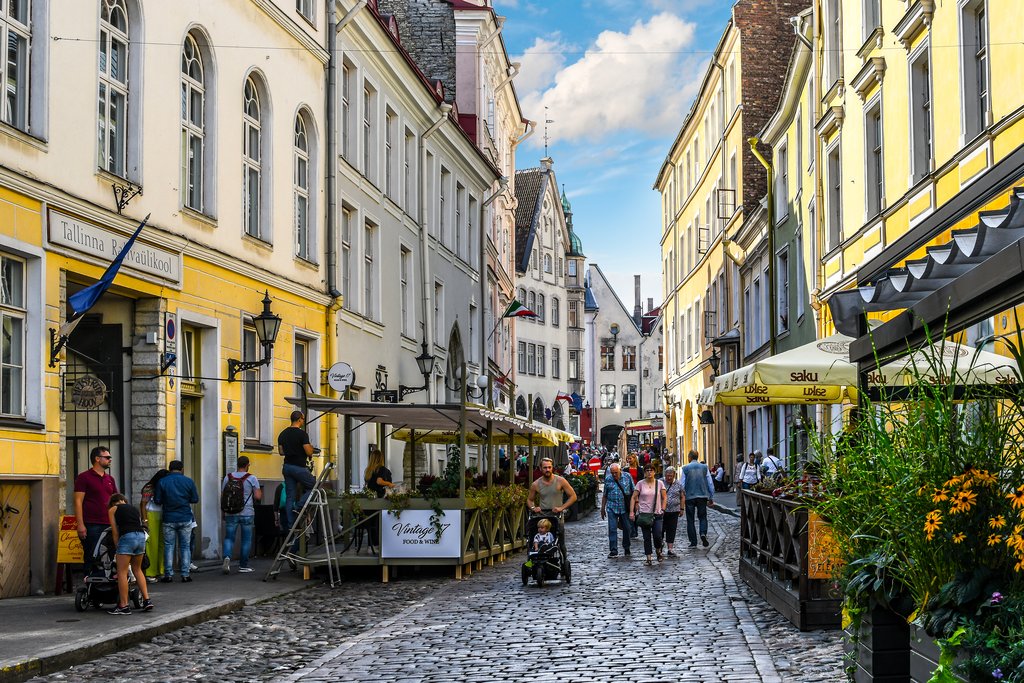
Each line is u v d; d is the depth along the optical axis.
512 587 17.12
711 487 24.77
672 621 12.98
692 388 59.66
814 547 11.79
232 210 21.17
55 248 15.30
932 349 7.33
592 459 64.75
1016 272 6.68
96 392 15.70
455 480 19.12
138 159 17.80
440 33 44.03
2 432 14.09
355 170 27.83
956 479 6.55
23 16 15.12
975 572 6.43
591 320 111.56
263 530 21.50
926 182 20.89
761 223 39.97
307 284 24.59
